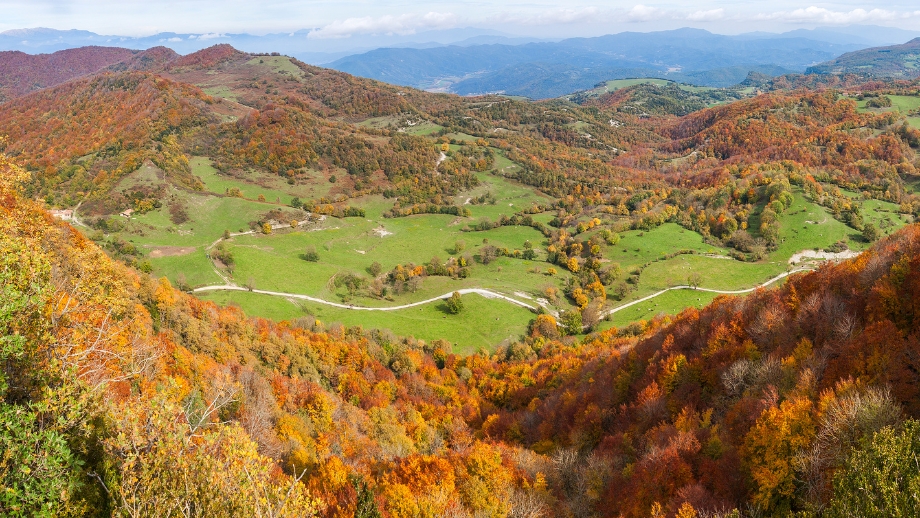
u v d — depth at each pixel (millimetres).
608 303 128500
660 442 42344
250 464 19234
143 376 31297
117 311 29391
